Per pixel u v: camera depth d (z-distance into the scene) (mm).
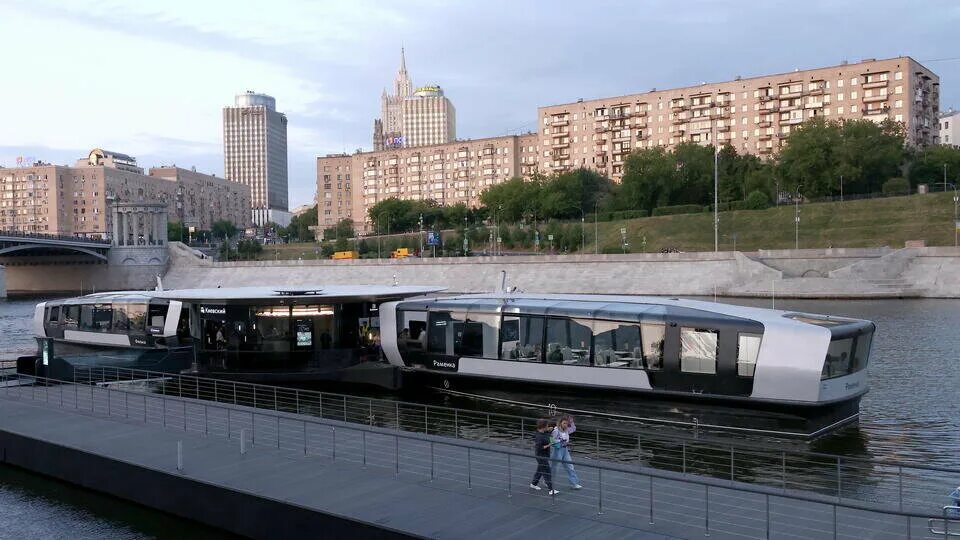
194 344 40406
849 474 25109
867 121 149625
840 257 104438
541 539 15469
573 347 32156
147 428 26188
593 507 17375
